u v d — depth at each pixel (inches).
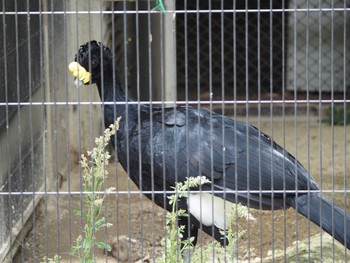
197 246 284.5
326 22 501.4
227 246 226.8
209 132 242.7
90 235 219.1
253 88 523.5
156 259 262.8
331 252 258.1
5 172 268.1
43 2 332.5
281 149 246.8
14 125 281.9
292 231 301.0
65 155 368.5
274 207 237.0
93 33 377.7
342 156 400.2
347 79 506.9
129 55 451.2
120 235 294.0
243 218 311.0
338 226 225.8
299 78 511.2
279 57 530.3
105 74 256.7
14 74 281.3
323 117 467.5
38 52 324.5
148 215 321.1
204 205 240.4
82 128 381.7
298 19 507.8
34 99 315.6
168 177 243.8
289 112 474.3
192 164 240.7
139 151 234.8
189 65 540.4
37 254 285.1
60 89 357.7
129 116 253.3
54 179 345.4
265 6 538.0
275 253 268.7
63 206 327.9
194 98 508.4
